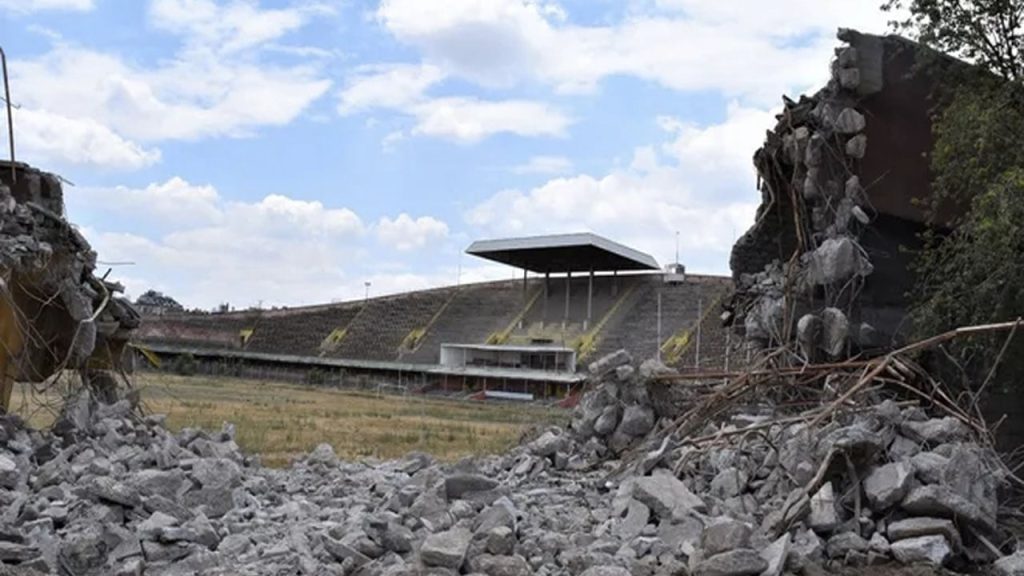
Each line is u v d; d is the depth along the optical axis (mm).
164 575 8750
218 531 9891
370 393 65438
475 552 9141
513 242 67000
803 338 15664
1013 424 15414
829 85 16578
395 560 9148
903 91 16859
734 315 19641
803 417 11773
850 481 10500
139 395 15867
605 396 15516
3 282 12547
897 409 11758
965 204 16938
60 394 14141
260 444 25891
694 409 14570
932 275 15898
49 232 14156
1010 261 13977
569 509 11781
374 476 13680
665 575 8992
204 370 78438
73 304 14398
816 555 9555
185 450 13148
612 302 71250
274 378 77000
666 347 61500
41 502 9859
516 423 39156
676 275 71625
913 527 9812
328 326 84250
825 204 16328
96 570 8836
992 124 14617
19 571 8195
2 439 11797
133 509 9867
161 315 88688
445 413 46094
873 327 16000
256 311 89500
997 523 10734
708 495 11414
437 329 77375
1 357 13523
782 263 18969
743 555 8664
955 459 10492
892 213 16516
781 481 11164
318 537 9586
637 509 10531
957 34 16812
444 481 11234
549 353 65562
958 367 14477
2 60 14344
